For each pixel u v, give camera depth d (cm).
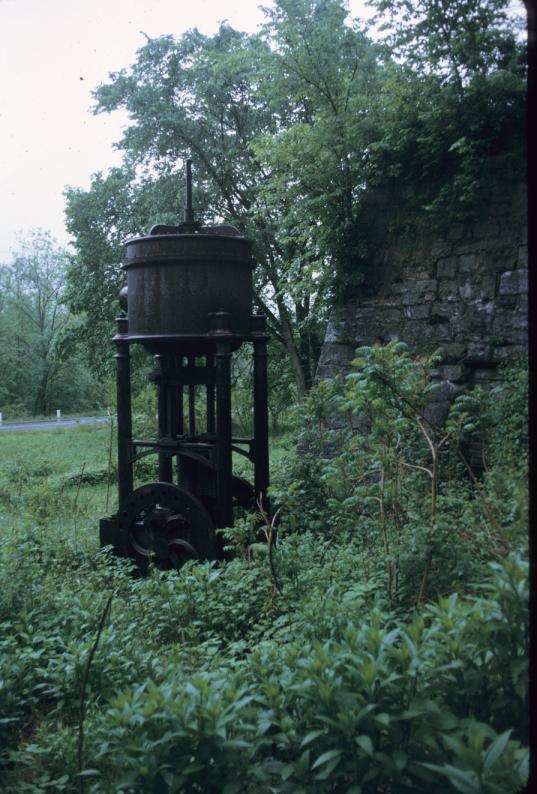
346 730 209
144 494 576
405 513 434
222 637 395
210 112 1547
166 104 1534
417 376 467
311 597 366
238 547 487
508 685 224
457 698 224
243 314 573
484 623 229
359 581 387
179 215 1597
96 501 954
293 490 544
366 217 791
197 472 632
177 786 213
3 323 3981
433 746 208
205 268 552
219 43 1561
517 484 305
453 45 561
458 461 488
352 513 487
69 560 556
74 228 1811
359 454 515
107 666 329
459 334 701
